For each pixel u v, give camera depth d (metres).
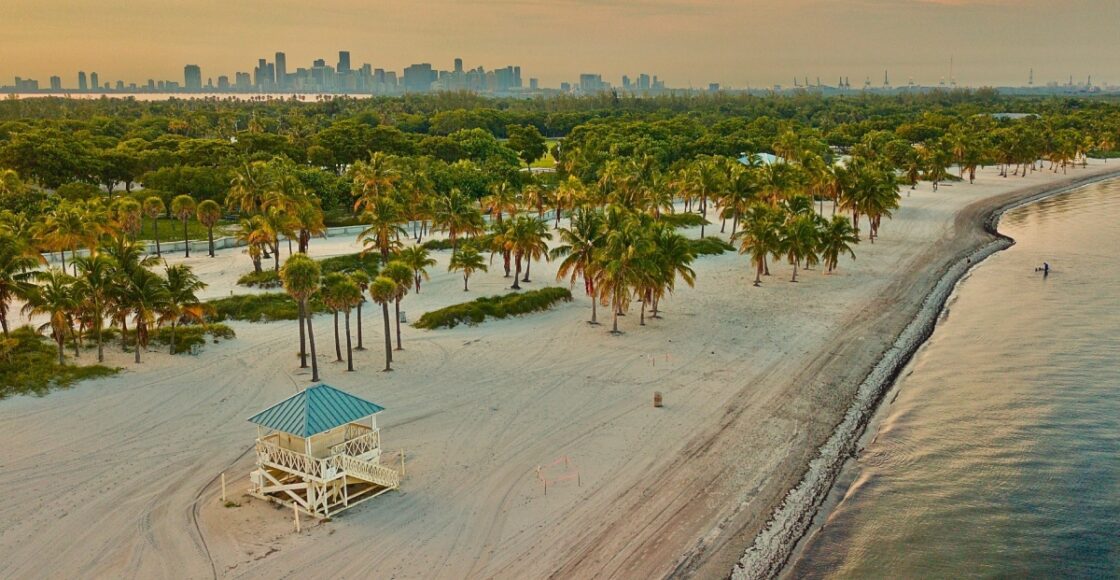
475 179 144.62
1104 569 37.69
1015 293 90.00
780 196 116.88
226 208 128.88
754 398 56.88
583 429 50.97
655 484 44.00
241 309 75.56
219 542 37.97
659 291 74.06
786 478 45.28
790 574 36.62
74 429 50.22
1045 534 40.53
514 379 59.84
